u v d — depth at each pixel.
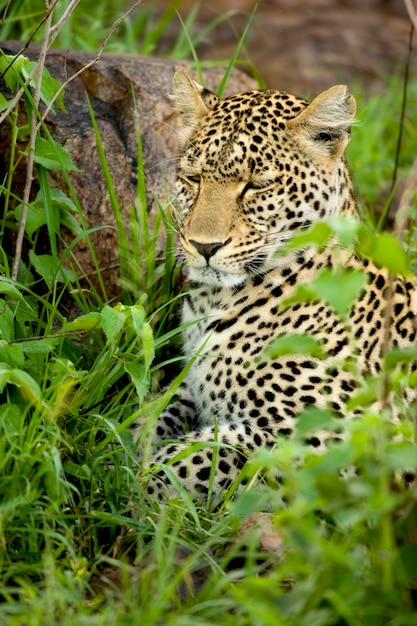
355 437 6.89
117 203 11.41
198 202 10.41
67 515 8.17
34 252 10.90
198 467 9.72
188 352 10.98
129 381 10.67
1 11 14.73
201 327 10.77
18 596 7.75
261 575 7.98
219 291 10.65
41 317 10.40
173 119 12.69
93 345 10.73
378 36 22.66
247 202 10.29
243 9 23.77
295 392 10.05
